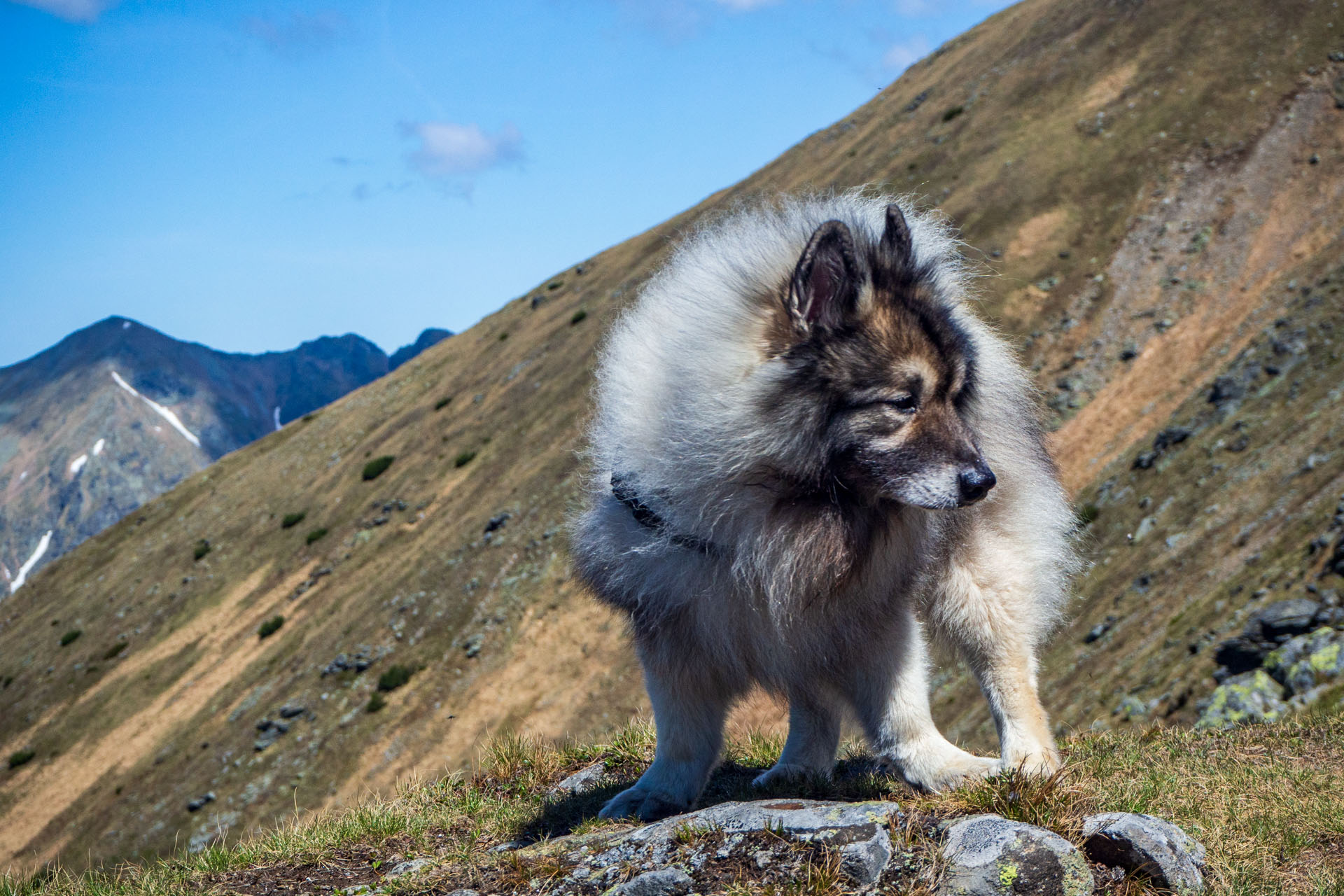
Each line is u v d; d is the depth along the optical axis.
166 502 82.19
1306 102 46.84
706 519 4.62
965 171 55.69
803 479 4.61
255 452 85.00
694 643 4.95
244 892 4.93
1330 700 15.27
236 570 66.75
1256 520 25.91
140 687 59.12
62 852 46.94
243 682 52.47
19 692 66.19
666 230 78.38
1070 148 52.22
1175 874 3.74
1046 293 45.44
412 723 43.00
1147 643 23.78
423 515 59.62
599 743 7.62
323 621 53.62
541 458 56.03
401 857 5.28
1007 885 3.62
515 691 41.47
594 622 42.56
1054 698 24.83
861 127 74.25
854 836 3.90
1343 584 19.31
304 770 42.94
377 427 76.06
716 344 4.64
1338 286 34.81
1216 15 54.72
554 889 4.13
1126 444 36.72
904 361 4.54
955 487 4.44
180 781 47.00
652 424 4.73
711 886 3.85
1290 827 4.41
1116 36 58.41
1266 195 43.97
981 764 4.89
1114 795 4.70
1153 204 46.75
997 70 64.25
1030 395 6.13
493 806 6.27
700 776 5.19
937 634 5.53
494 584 47.75
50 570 81.00
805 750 5.83
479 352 77.75
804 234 4.93
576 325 69.50
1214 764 5.63
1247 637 19.47
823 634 4.90
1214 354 38.06
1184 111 50.19
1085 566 6.61
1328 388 29.98
